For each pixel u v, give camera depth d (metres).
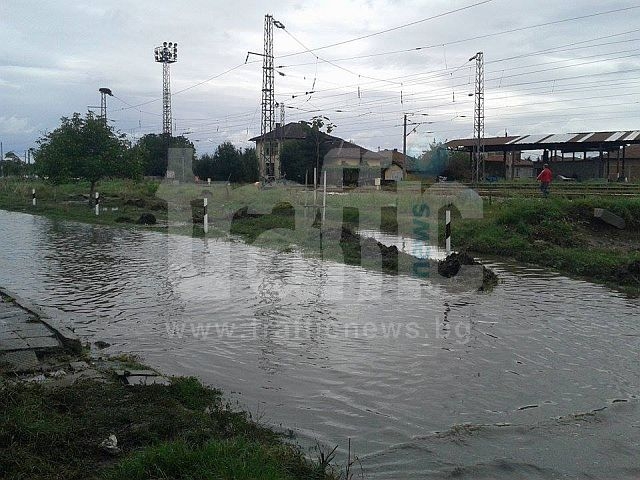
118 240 21.09
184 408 6.11
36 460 4.77
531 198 24.03
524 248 17.84
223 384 7.04
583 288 12.73
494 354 8.16
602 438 5.73
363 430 5.85
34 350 7.78
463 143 58.34
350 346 8.52
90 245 19.67
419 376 7.33
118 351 8.27
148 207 35.75
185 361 7.86
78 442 5.14
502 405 6.48
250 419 6.00
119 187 53.03
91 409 5.86
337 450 5.43
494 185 38.22
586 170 61.38
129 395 6.30
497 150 55.69
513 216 20.61
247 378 7.25
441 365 7.72
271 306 10.93
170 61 68.25
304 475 4.82
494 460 5.29
